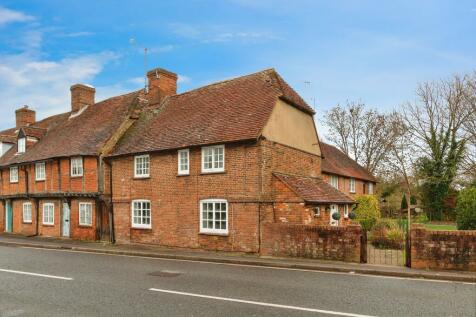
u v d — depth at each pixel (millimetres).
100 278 11172
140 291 9438
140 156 20594
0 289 9758
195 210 17922
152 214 19656
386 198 43906
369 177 38750
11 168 28969
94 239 22250
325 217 18234
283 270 12727
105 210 22531
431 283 10562
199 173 17906
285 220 16406
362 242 13383
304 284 10336
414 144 38906
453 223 34406
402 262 13398
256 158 16344
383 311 7750
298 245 14555
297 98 20703
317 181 20250
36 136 29469
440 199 37375
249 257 15102
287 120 18969
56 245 20078
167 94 24750
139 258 15961
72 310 7852
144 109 24625
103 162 22188
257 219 16000
